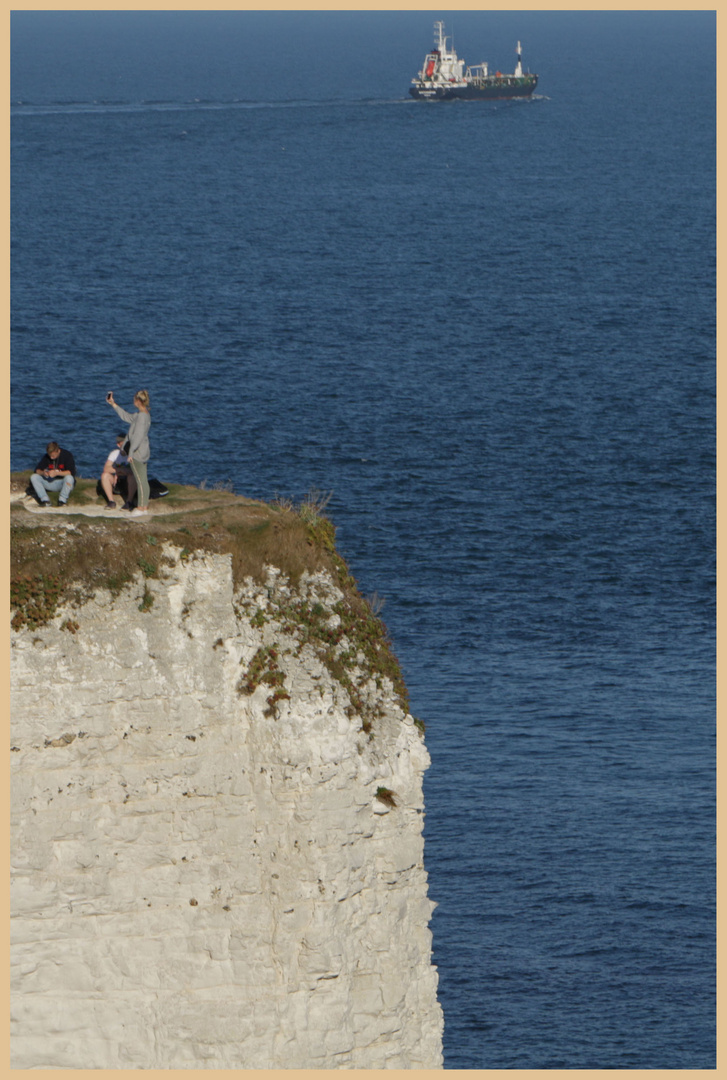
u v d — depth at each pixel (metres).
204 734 71.94
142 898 71.19
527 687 182.00
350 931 73.38
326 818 72.25
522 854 152.38
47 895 70.12
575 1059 125.50
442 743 170.62
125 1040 70.69
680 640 196.75
